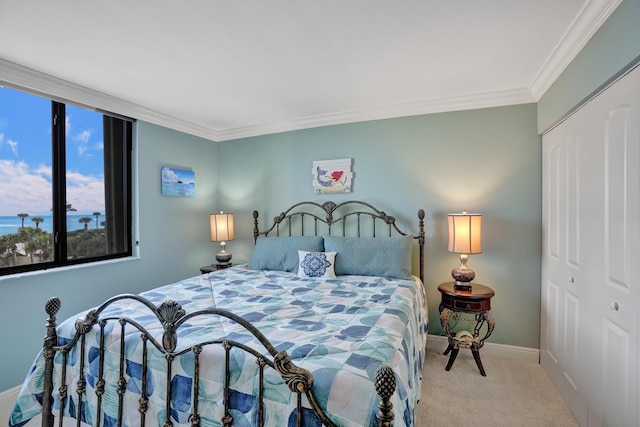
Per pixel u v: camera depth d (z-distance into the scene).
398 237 2.75
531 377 2.32
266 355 1.12
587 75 1.66
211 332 1.35
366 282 2.41
